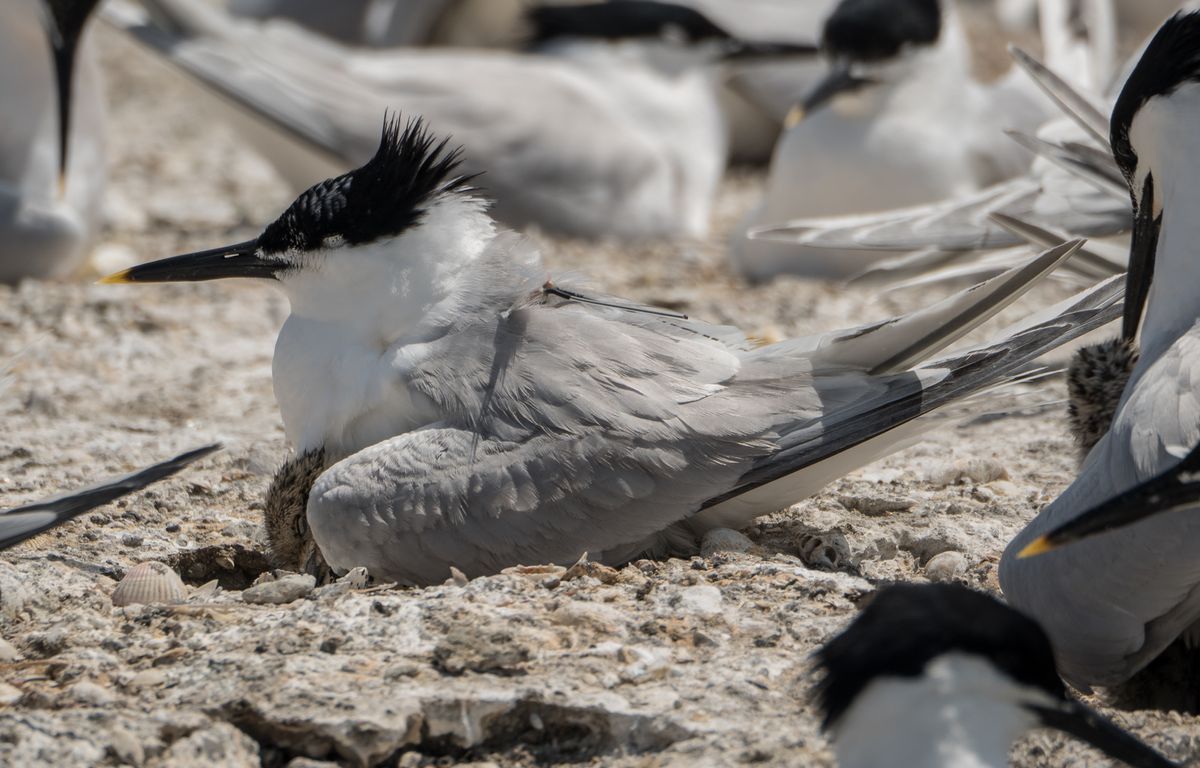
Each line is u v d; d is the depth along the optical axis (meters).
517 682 7.24
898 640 5.65
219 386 13.59
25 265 17.02
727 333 9.43
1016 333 8.86
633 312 9.29
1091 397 9.47
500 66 20.00
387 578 8.64
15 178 17.03
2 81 16.80
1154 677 8.58
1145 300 8.66
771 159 25.64
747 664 7.46
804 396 8.79
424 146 9.05
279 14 24.45
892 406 8.73
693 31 20.75
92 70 17.48
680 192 20.41
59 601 8.70
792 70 23.97
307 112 19.42
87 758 6.81
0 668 7.74
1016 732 5.76
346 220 8.93
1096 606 7.77
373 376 8.88
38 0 16.72
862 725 5.62
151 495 10.59
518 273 9.13
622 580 8.38
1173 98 8.02
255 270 9.23
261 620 8.03
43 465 11.30
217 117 20.41
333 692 7.16
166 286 17.06
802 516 9.87
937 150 17.12
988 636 5.64
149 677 7.46
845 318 15.41
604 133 19.56
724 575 8.48
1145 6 27.91
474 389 8.71
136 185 22.92
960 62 17.50
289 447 11.49
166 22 19.81
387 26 24.80
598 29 20.78
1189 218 8.01
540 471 8.49
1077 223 12.17
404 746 7.08
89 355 14.47
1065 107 10.33
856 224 12.79
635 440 8.56
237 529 9.98
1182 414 7.50
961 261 13.52
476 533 8.45
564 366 8.73
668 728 7.00
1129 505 6.80
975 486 10.60
